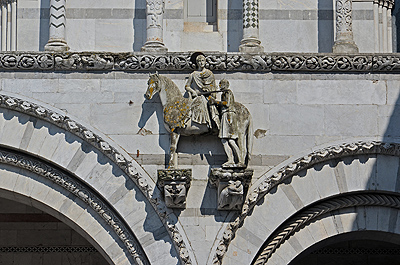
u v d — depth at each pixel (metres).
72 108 22.92
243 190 22.22
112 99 23.00
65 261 28.39
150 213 22.59
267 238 22.53
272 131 22.91
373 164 22.98
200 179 22.64
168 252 22.34
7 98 22.84
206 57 23.06
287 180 22.84
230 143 22.31
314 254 28.39
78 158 22.86
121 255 22.88
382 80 23.25
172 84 22.84
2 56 22.92
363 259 28.36
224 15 24.61
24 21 24.48
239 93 23.08
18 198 23.50
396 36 24.92
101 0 24.52
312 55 23.09
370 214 23.14
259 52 23.12
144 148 22.75
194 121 22.41
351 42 23.64
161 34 23.70
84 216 23.11
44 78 23.06
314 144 22.86
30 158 23.14
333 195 22.81
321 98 23.11
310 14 24.56
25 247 28.42
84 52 22.98
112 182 22.75
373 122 23.03
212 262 22.09
